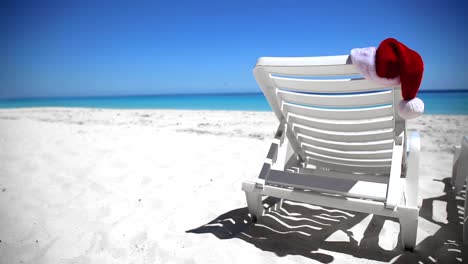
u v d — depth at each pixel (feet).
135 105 68.85
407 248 6.27
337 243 6.66
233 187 10.02
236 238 6.82
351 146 7.46
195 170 11.70
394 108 5.80
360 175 8.27
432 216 7.85
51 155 13.64
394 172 5.82
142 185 10.21
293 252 6.29
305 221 7.70
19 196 9.29
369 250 6.39
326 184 6.29
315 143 8.11
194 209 8.40
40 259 6.20
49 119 29.09
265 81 6.31
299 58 5.27
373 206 5.74
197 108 53.16
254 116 29.25
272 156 6.95
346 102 6.18
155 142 16.37
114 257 6.25
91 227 7.45
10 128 20.88
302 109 6.85
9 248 6.56
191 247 6.47
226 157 13.43
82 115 33.68
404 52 4.56
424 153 13.91
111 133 19.07
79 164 12.39
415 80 4.59
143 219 7.82
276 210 8.30
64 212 8.27
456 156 9.46
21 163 12.48
